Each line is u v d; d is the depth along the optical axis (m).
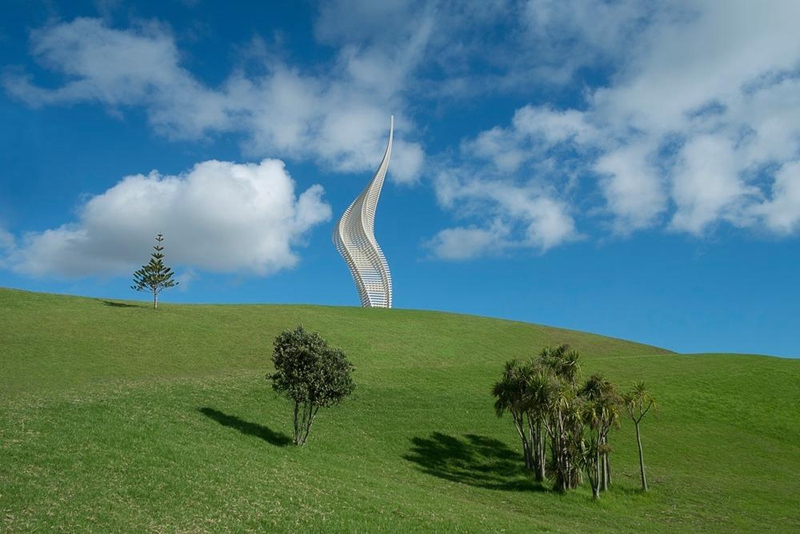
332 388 43.38
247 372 62.69
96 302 89.75
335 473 37.03
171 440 36.47
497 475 45.81
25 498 23.80
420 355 82.75
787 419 61.84
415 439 50.56
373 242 127.81
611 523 35.97
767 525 37.53
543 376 43.75
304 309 103.00
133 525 23.06
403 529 27.28
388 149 136.50
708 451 53.97
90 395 45.66
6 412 36.47
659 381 71.88
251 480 31.28
